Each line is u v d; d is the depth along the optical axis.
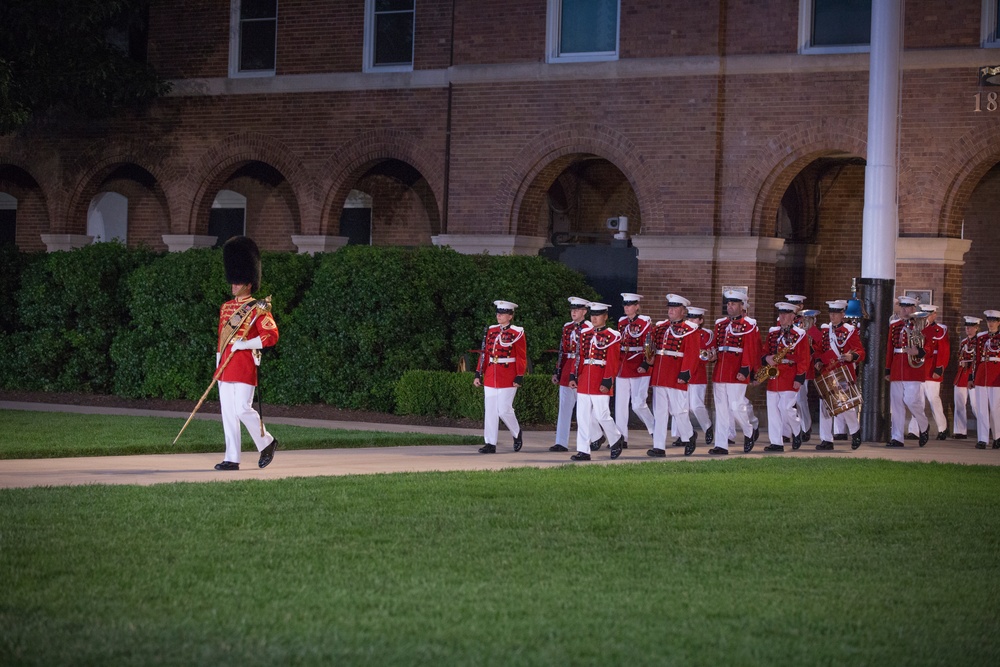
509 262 21.72
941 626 7.61
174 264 22.45
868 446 18.86
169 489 11.53
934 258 20.70
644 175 22.56
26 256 24.22
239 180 28.12
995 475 14.62
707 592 8.25
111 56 25.30
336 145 24.95
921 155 20.91
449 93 24.05
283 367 22.06
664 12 22.41
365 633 7.04
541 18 23.33
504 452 16.34
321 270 21.91
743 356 16.97
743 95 22.05
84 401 22.61
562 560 9.04
